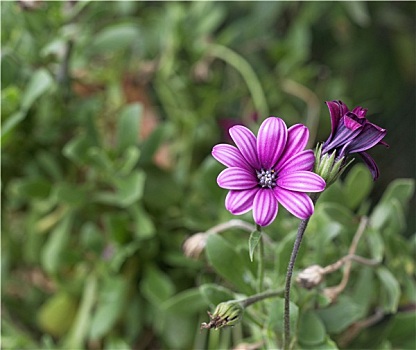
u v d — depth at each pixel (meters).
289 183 0.46
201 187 0.67
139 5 0.85
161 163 0.76
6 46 0.70
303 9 0.87
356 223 0.62
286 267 0.56
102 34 0.72
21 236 0.79
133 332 0.71
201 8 0.79
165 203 0.71
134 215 0.69
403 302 0.66
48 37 0.71
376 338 0.65
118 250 0.69
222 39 0.82
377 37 0.91
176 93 0.79
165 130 0.70
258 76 0.84
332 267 0.56
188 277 0.71
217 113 0.81
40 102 0.71
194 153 0.78
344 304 0.58
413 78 0.93
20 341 0.72
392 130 0.94
